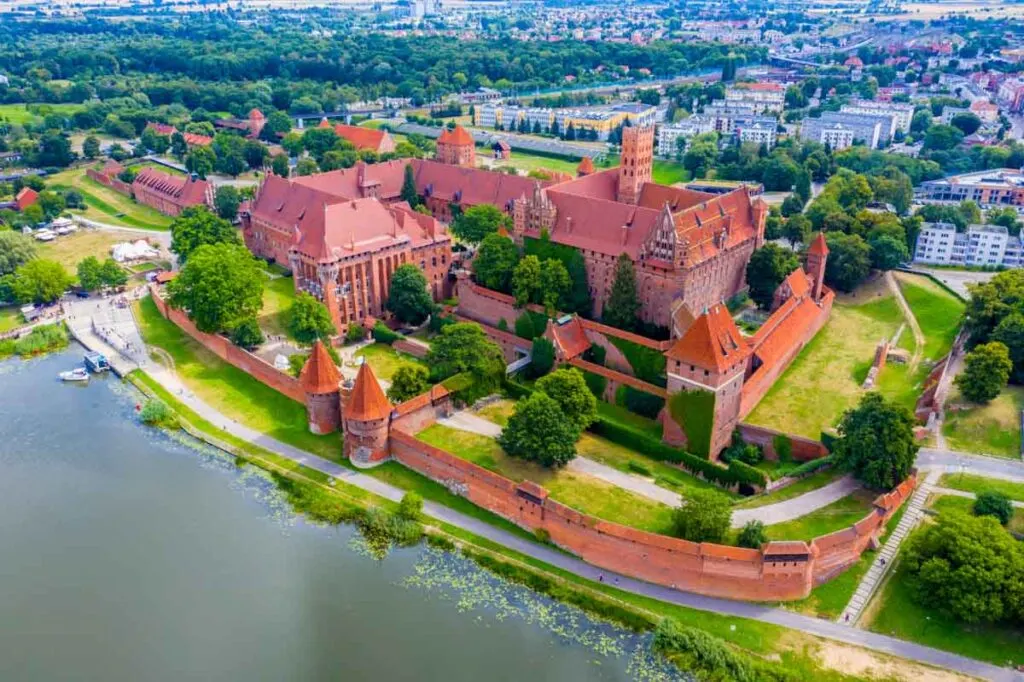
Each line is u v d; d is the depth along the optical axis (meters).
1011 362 142.88
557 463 136.88
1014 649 105.12
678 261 166.88
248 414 162.62
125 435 157.38
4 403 167.88
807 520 122.69
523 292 180.12
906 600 112.00
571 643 108.94
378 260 196.25
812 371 165.12
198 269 185.50
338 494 137.50
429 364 162.75
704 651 105.00
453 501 135.50
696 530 116.38
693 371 138.00
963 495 126.12
